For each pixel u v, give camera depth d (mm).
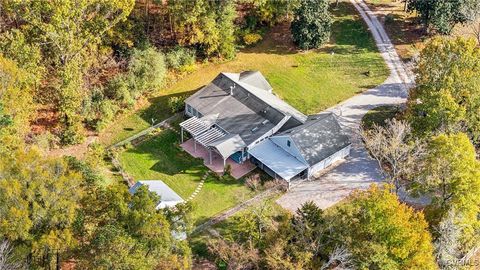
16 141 77750
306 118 90688
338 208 69250
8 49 83312
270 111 89312
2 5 88500
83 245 58094
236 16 105562
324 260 65312
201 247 74750
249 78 96375
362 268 62094
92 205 60312
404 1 115688
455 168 69938
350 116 95312
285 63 105938
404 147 75375
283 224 66938
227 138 85812
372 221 62938
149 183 78375
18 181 58156
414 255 62688
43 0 82750
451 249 67438
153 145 89875
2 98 77250
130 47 98500
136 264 55375
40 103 90688
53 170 60750
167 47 103438
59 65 89375
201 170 86062
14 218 56094
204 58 104938
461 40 81938
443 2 103875
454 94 81312
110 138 90375
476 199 69750
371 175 85438
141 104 96438
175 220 62719
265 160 84688
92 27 88938
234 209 80188
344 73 104188
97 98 92062
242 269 67062
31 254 58344
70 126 88875
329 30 107125
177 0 96688
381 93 99938
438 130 81000
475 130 81375
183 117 94500
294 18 109250
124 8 88312
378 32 112250
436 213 71000
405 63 105938
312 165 83750
